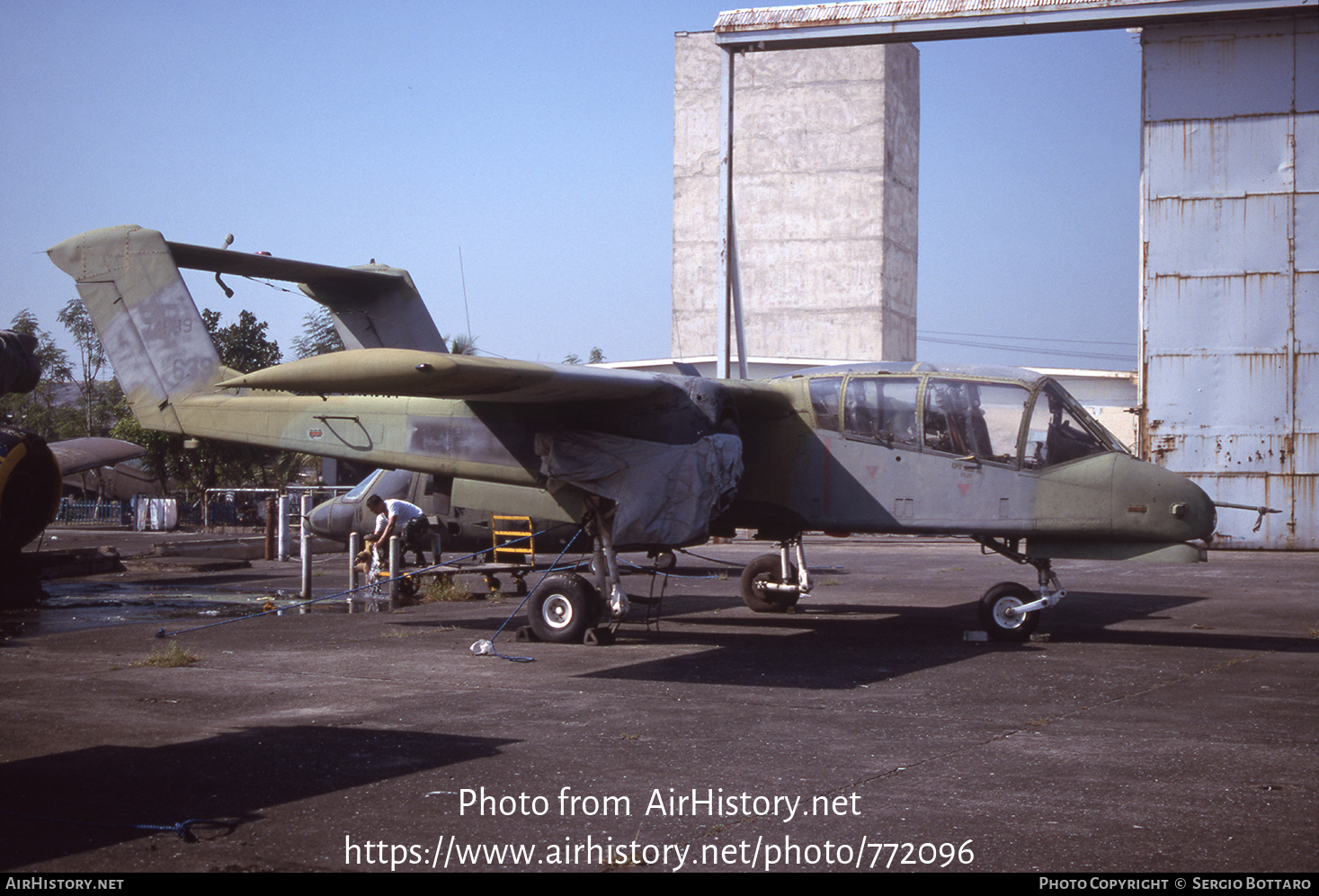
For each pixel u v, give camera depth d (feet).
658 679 29.35
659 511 34.83
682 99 181.98
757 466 38.24
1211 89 79.87
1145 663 31.73
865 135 172.96
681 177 181.88
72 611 47.24
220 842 15.74
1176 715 24.29
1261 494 79.15
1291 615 43.19
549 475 36.63
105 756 20.66
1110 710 24.94
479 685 28.60
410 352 27.94
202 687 28.30
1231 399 79.77
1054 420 34.99
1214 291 80.07
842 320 173.37
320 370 28.84
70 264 45.78
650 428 35.60
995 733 22.50
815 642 36.73
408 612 45.85
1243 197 79.41
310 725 23.44
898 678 29.50
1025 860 14.87
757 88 178.60
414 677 29.86
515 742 21.79
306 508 49.96
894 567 67.36
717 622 42.45
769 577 45.73
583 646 35.73
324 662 32.45
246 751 21.03
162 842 15.74
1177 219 80.79
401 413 40.65
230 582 60.90
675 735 22.41
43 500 51.65
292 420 42.45
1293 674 29.78
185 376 44.32
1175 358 81.00
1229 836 15.79
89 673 30.53
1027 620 36.09
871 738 22.13
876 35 71.72
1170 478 33.94
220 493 141.49
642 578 62.28
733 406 37.01
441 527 53.88
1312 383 77.92
